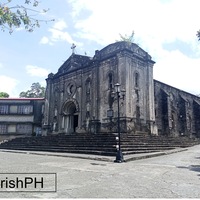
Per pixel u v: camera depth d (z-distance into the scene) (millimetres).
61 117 33562
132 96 26219
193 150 21766
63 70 35469
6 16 7383
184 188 6918
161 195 6141
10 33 7676
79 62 32812
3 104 37625
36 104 37875
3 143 29625
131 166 11398
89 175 8820
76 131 30172
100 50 29891
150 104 28297
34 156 16578
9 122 36969
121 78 25969
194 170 10219
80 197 5879
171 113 35656
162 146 21906
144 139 22031
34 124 37062
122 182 7676
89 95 29766
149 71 29250
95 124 27406
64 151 19734
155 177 8562
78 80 32000
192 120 41219
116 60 27266
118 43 27891
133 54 27359
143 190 6652
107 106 27031
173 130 35688
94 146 19219
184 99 38312
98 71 29078
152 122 28016
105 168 10672
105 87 27859
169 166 11406
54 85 36656
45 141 25500
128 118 24750
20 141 28688
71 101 32375
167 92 35938
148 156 15383
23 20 7695
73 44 34562
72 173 9188
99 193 6281
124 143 18516
